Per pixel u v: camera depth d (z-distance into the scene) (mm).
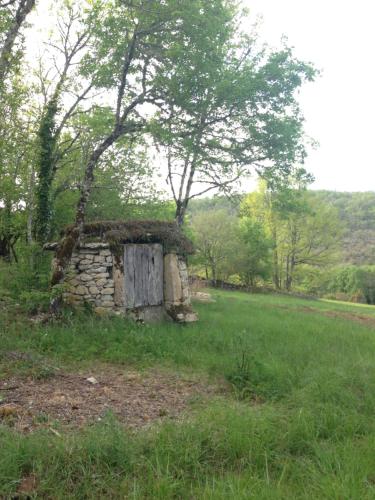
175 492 4203
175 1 11836
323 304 30219
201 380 8031
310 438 5375
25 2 11938
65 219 19297
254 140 16047
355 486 4184
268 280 45438
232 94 13984
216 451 4973
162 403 6750
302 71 15703
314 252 46875
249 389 7203
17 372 7625
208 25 12336
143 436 5191
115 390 7242
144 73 13172
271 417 5758
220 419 5617
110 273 12492
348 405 6531
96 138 18328
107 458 4629
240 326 13227
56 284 11664
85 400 6660
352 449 5086
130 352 9438
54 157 17797
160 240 13703
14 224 18500
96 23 13602
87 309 12219
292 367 8367
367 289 50875
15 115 15164
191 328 12109
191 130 14430
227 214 43000
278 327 13680
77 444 4836
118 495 4184
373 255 75812
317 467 4773
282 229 44656
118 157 20281
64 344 9594
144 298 12930
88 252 12617
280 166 16906
